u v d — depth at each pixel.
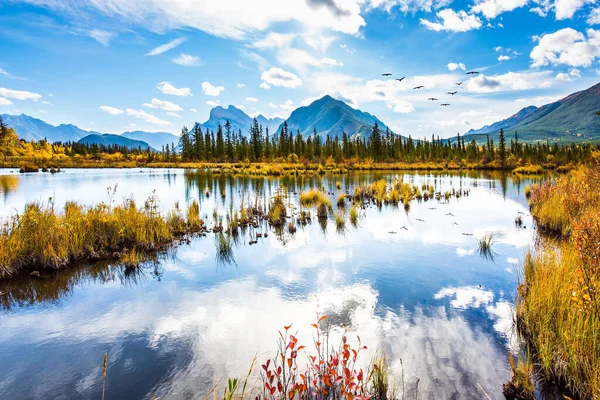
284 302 6.14
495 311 5.66
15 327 5.36
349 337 4.86
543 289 5.21
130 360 4.40
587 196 10.96
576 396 3.58
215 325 5.32
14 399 3.67
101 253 8.96
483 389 3.72
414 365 4.16
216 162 80.69
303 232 11.76
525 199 20.16
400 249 9.60
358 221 13.65
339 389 3.52
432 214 15.19
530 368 3.81
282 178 37.34
